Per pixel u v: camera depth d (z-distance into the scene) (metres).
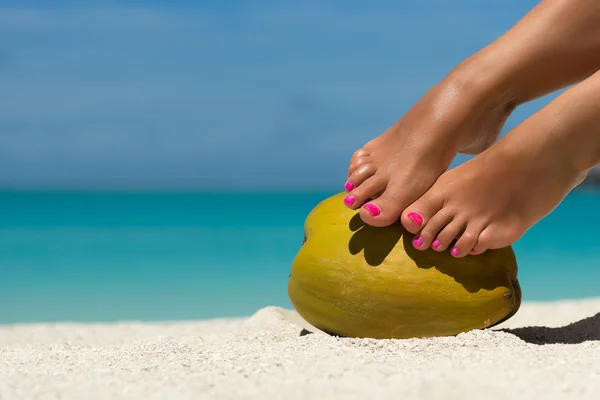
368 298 2.27
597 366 1.73
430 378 1.63
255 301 6.46
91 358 2.11
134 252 10.52
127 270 8.70
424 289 2.25
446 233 2.30
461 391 1.53
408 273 2.27
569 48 2.49
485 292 2.28
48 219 17.34
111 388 1.65
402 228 2.37
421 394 1.53
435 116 2.47
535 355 1.88
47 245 11.48
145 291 7.10
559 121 2.23
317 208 2.59
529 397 1.50
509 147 2.29
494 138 2.68
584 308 3.47
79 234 13.42
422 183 2.42
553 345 2.09
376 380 1.65
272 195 31.50
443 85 2.54
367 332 2.31
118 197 28.56
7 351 2.40
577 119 2.21
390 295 2.25
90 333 3.26
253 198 27.95
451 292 2.26
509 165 2.29
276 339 2.64
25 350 2.42
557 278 7.49
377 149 2.53
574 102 2.22
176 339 2.73
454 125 2.47
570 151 2.24
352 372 1.73
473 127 2.52
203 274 8.36
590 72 2.54
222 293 6.96
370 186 2.44
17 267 8.98
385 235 2.35
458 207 2.33
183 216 18.52
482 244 2.31
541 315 3.34
